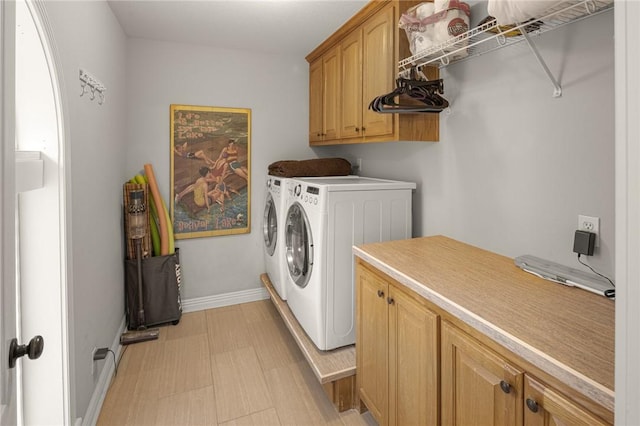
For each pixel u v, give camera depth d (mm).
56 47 1323
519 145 1579
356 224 2016
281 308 2623
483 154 1772
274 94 3332
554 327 954
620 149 481
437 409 1221
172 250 2957
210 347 2578
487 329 972
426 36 1717
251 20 2529
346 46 2564
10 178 650
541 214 1495
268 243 3145
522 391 898
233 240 3320
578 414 762
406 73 1892
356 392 1896
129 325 2785
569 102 1363
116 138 2484
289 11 2369
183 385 2137
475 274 1387
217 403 1981
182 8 2326
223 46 3088
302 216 2191
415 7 1818
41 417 1423
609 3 1121
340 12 2375
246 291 3404
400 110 1816
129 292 2779
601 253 1282
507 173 1646
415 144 2293
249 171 3305
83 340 1708
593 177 1296
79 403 1648
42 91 1333
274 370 2299
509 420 933
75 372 1593
